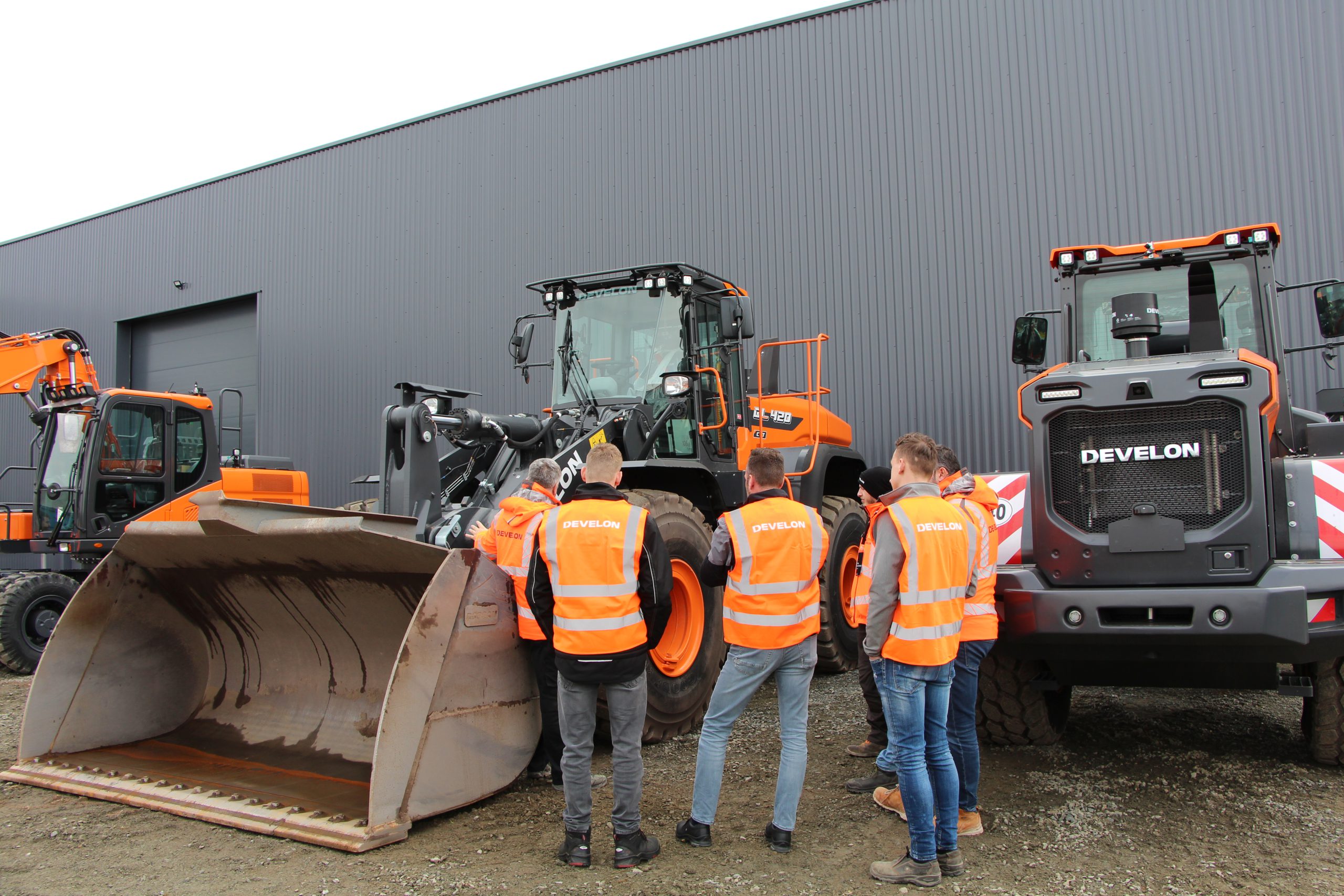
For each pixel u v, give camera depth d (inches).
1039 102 397.7
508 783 158.1
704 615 203.8
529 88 516.1
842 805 154.3
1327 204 351.9
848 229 428.8
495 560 158.4
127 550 182.5
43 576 312.7
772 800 157.5
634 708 129.6
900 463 133.9
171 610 192.9
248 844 136.2
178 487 351.3
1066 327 206.8
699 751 136.0
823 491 293.3
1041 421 163.5
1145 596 145.3
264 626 185.8
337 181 579.5
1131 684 162.7
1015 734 186.1
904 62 423.5
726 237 455.5
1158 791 158.9
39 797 159.9
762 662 132.3
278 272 596.1
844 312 426.3
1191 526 151.6
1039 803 153.1
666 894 118.2
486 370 516.7
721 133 461.4
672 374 219.3
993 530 141.6
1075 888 119.5
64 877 124.6
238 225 617.0
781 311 439.5
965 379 402.0
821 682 267.9
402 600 163.0
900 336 414.9
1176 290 197.9
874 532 128.6
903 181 419.5
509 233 516.7
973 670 137.3
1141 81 382.3
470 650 151.9
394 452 187.3
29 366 335.6
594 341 235.6
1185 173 373.4
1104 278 205.5
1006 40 405.1
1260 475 147.2
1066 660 158.4
